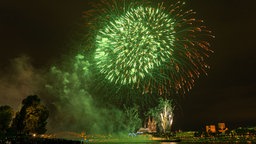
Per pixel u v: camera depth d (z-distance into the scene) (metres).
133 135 115.50
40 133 84.88
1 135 52.72
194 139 94.81
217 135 96.81
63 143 53.53
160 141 93.69
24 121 83.62
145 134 118.19
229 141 83.31
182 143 82.56
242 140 84.50
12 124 86.25
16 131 82.56
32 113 83.94
